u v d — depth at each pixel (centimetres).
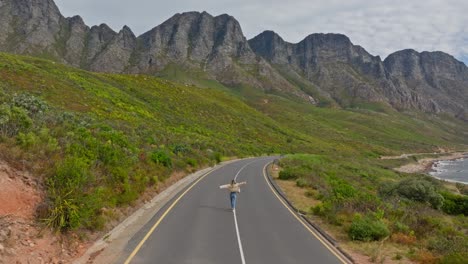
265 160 5259
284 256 1121
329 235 1413
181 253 1086
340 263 1094
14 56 6462
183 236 1262
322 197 2177
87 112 3984
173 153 3309
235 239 1263
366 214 1712
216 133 6900
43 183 1158
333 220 1588
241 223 1499
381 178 5159
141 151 2486
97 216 1228
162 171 2372
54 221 1038
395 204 2292
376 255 1159
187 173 2969
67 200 1104
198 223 1454
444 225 1836
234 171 3572
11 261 838
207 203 1884
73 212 1078
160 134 4072
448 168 11400
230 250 1143
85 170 1309
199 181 2700
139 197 1736
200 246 1162
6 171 1111
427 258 1149
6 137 1265
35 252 913
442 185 5409
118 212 1416
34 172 1177
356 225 1398
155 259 1023
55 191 1125
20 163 1177
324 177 3412
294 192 2433
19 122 1451
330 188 2630
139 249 1101
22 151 1223
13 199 1032
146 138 3341
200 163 3641
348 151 10706
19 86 4084
